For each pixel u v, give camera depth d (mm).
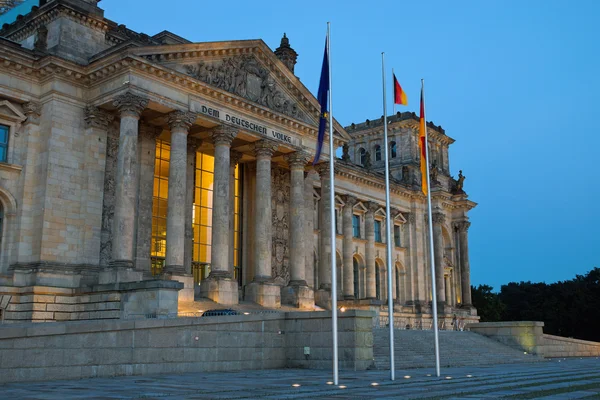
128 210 60656
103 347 37250
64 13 65500
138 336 39219
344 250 103750
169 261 64688
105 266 63156
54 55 61656
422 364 53656
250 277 83125
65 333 35438
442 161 138375
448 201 129250
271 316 48125
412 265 119500
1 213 61594
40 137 62844
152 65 63188
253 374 41031
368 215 112125
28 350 33719
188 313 60188
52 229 60469
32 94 63219
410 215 121688
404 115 130125
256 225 76125
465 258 129000
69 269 60844
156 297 53344
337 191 105062
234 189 83188
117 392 27781
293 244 79938
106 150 65500
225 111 72188
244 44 73938
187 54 68375
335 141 88312
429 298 120812
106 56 62438
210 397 25797
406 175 122688
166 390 29031
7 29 72375
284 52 92188
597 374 44875
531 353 73500
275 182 86562
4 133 62094
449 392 29000
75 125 63844
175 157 66250
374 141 134250
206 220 80000
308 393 28078
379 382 35188
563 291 170750
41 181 61406
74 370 35656
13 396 25781
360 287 109938
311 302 79312
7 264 60469
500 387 32375
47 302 58438
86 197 63031
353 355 45625
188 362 41906
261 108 75312
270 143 77062
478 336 76438
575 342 82438
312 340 47594
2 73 61281
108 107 64812
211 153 81125
